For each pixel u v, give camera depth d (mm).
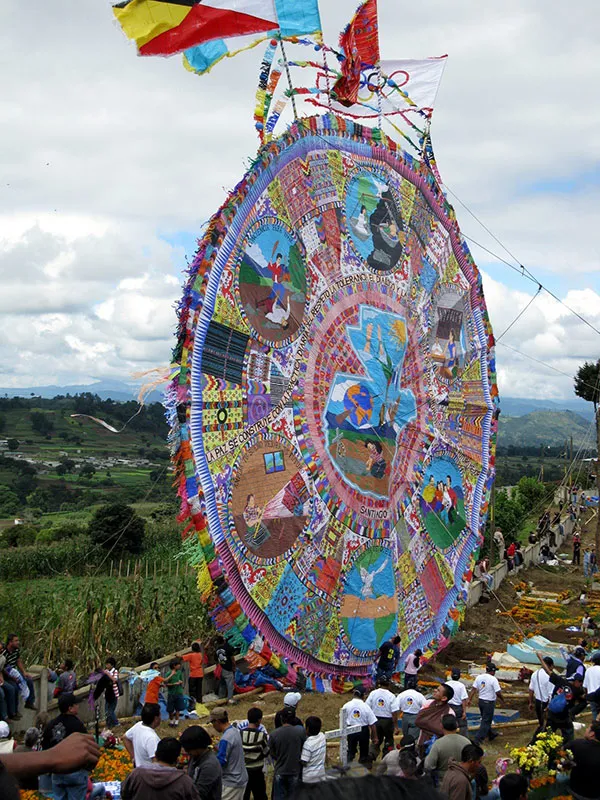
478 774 14250
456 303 32406
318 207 25859
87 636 26250
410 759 12539
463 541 32062
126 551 49625
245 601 22547
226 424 22359
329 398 25750
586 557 45812
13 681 19938
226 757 13742
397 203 29297
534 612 37750
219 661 23641
